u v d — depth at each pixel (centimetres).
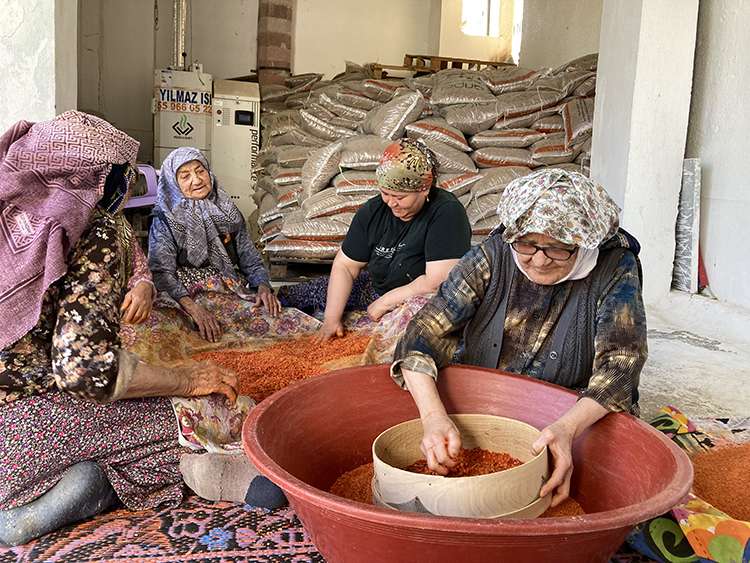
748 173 410
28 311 149
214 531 166
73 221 151
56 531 164
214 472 178
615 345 156
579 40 677
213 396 192
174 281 293
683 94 434
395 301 278
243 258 335
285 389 153
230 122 755
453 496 124
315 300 354
